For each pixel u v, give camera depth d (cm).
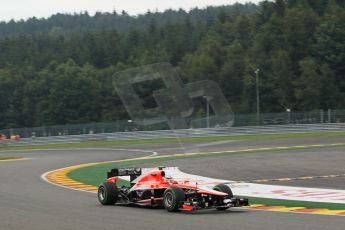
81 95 14425
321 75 12225
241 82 13338
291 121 8538
